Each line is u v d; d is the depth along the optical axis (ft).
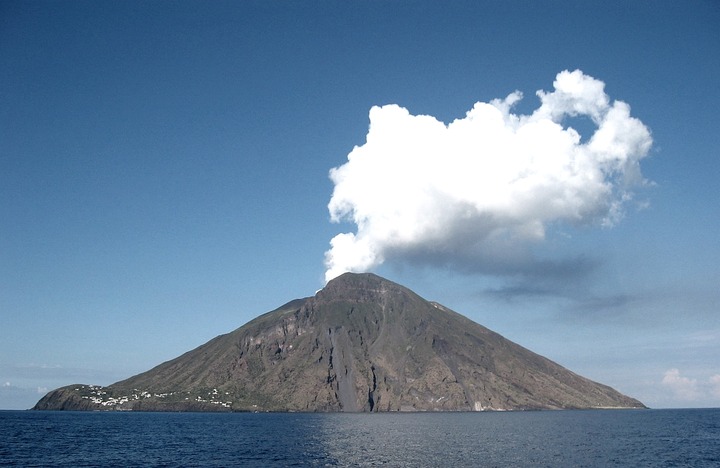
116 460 531.09
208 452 609.83
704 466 485.56
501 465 497.87
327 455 579.07
